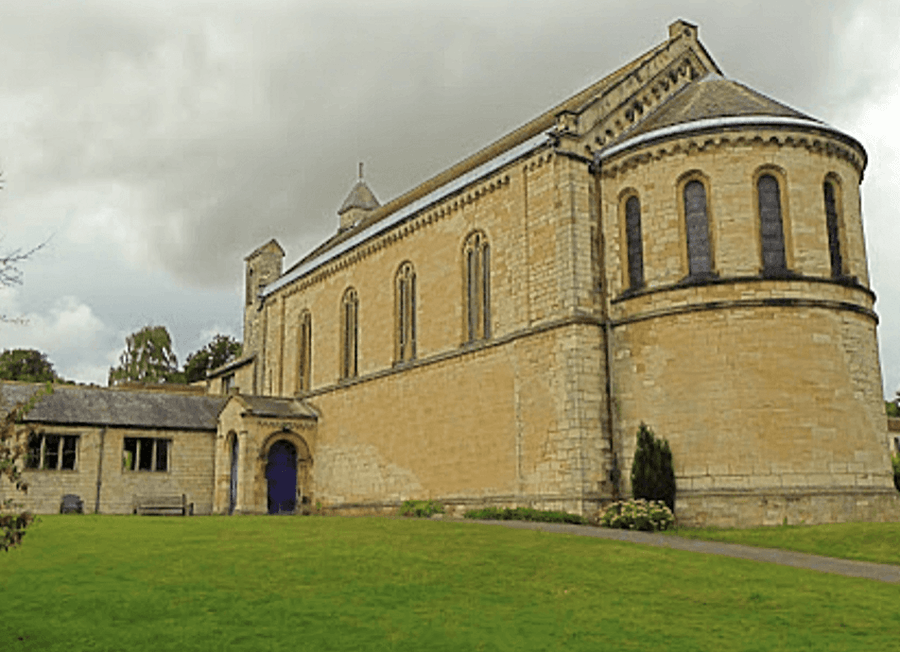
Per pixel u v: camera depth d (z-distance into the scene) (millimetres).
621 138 35156
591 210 33375
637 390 30969
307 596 15828
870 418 29844
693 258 30938
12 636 13203
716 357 29375
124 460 49625
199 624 13805
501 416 34562
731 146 30828
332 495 46594
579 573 18234
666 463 29375
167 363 106062
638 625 13984
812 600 15969
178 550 20875
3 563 19297
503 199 36312
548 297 33094
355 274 47594
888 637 13422
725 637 13305
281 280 56312
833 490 27969
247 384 59844
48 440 47375
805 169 30844
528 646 12594
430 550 20719
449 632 13336
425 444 39156
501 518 31391
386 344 43625
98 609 14844
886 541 22469
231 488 49312
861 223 32562
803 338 29172
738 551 22391
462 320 38062
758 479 28125
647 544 22250
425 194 44156
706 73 39719
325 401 48750
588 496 30219
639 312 31359
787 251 30234
